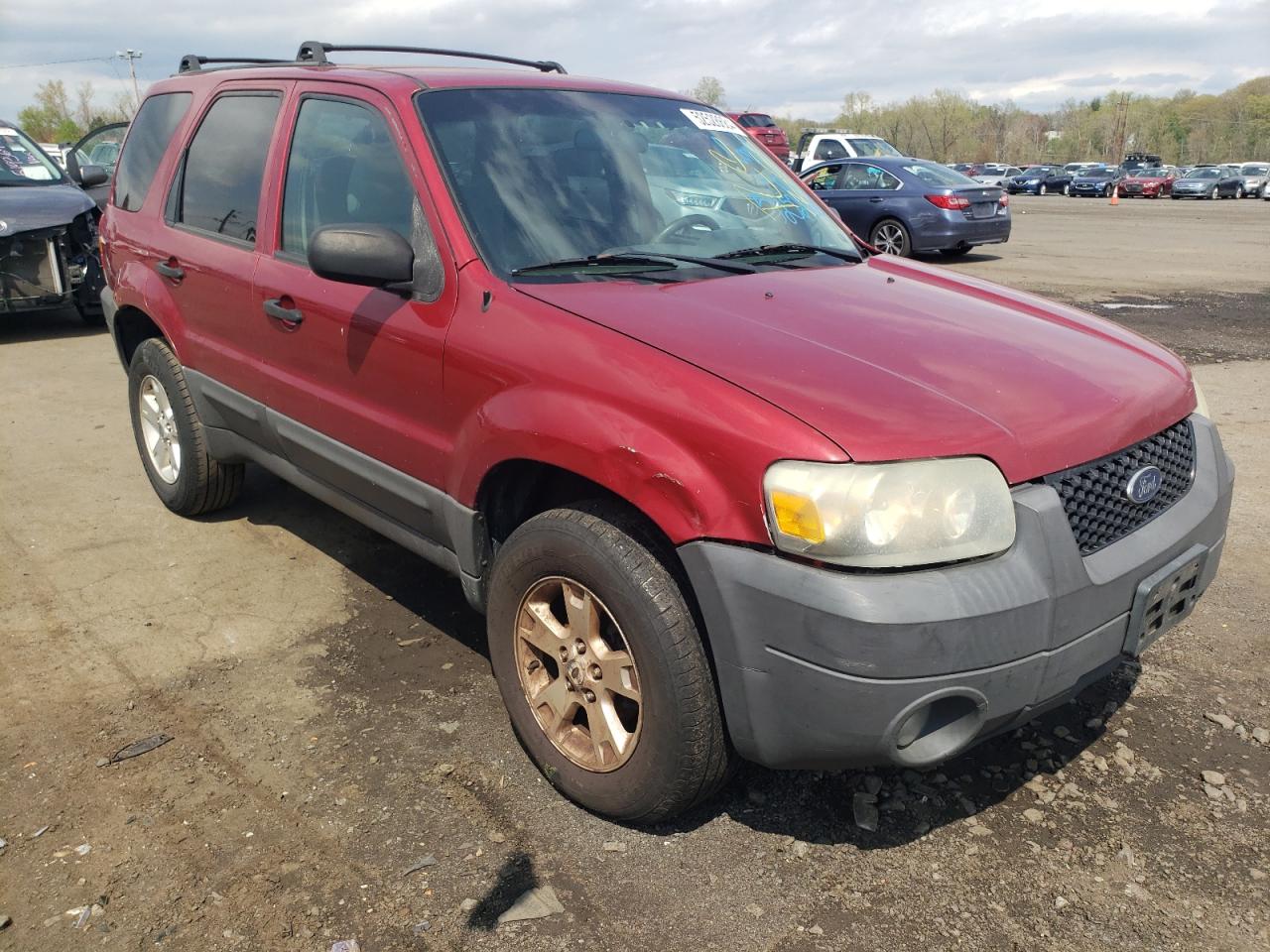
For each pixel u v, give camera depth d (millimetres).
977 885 2395
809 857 2484
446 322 2762
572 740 2650
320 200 3334
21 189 8633
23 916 2287
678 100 3852
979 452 2139
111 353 8055
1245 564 4102
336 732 2998
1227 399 6492
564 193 3096
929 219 13031
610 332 2459
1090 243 16547
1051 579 2148
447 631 3623
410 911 2311
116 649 3477
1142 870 2439
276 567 4133
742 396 2195
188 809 2648
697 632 2283
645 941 2230
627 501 2375
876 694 2051
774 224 3531
